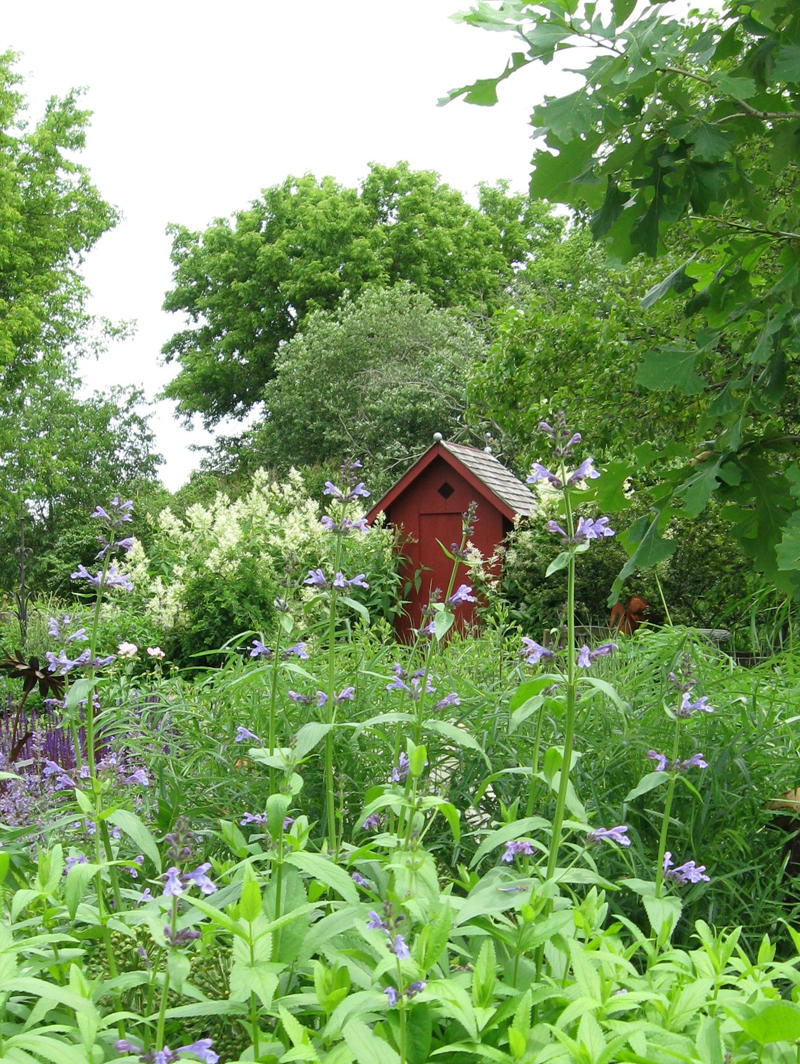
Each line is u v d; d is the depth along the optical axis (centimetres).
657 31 283
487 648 576
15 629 1131
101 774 279
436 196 3472
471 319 2875
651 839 391
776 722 434
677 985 230
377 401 2550
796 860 390
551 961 239
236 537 1323
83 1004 192
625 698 440
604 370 914
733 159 379
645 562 374
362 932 191
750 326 408
